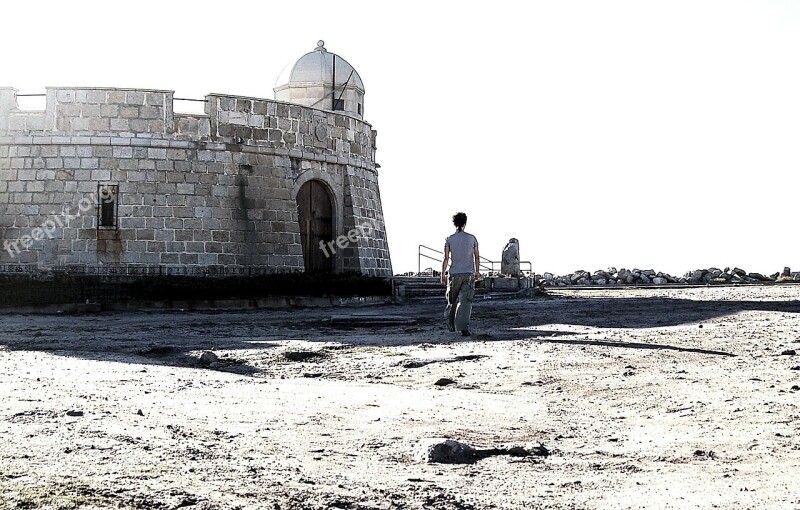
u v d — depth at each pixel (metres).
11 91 33.53
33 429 8.84
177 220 33.69
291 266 35.91
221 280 31.33
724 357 14.24
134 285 30.69
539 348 16.08
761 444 8.27
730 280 49.19
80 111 33.25
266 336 20.02
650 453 8.22
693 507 6.38
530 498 6.71
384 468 7.64
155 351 16.92
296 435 8.99
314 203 38.44
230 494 6.57
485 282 37.88
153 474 7.10
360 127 40.72
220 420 9.71
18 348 17.66
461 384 12.77
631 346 16.02
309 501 6.46
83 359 15.66
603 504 6.54
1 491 6.39
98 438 8.47
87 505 6.12
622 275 48.56
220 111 34.69
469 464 7.86
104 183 33.06
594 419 9.98
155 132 33.69
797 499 6.45
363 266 39.56
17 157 33.31
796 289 37.09
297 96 46.62
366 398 11.43
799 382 11.46
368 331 20.86
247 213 34.97
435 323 22.56
